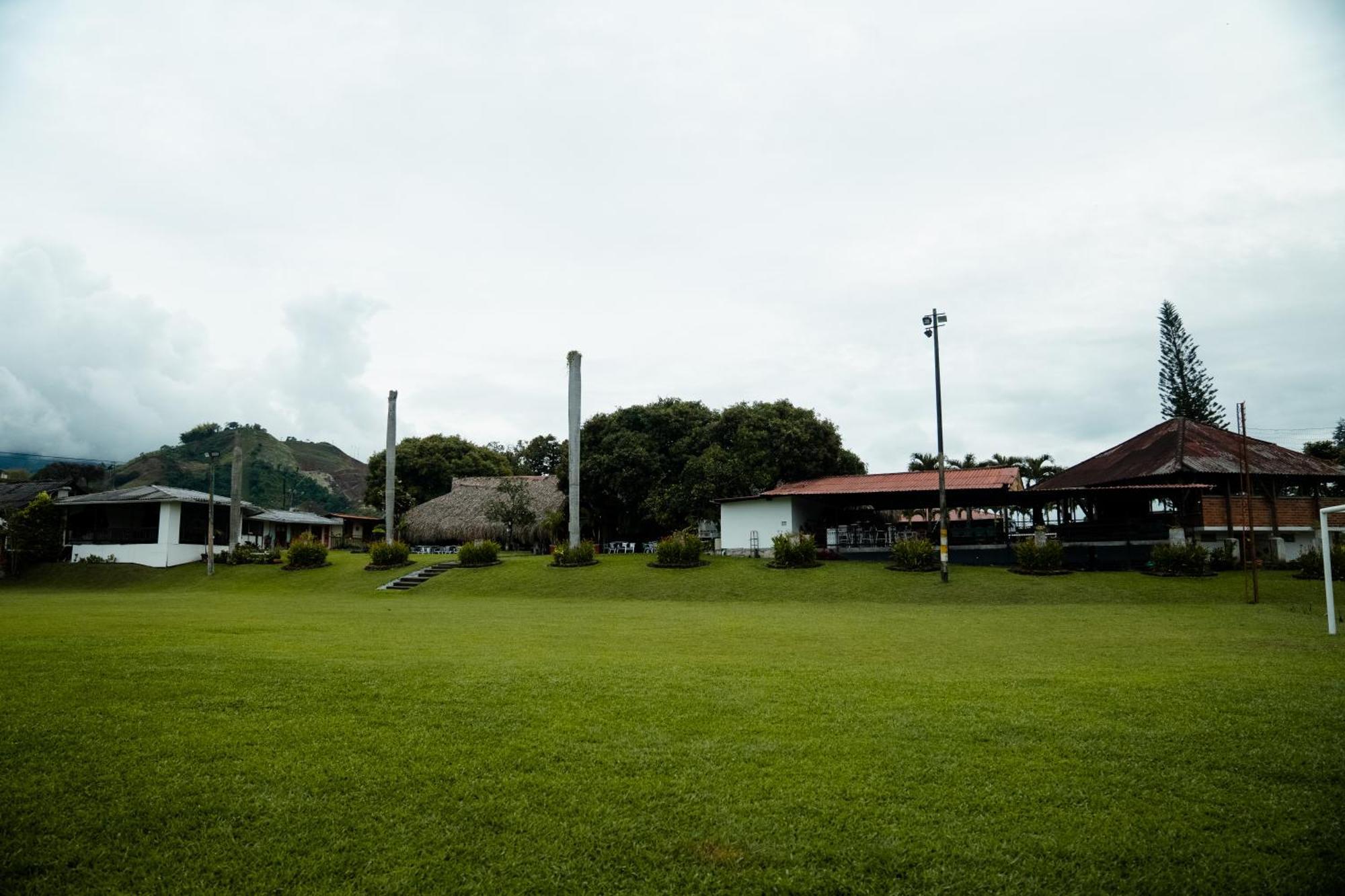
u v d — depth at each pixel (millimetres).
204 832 5098
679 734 6957
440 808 5418
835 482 35375
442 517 47344
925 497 33781
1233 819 5262
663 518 40000
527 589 29469
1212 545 29078
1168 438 33125
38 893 4434
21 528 38219
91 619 15312
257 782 5801
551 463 78062
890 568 29312
